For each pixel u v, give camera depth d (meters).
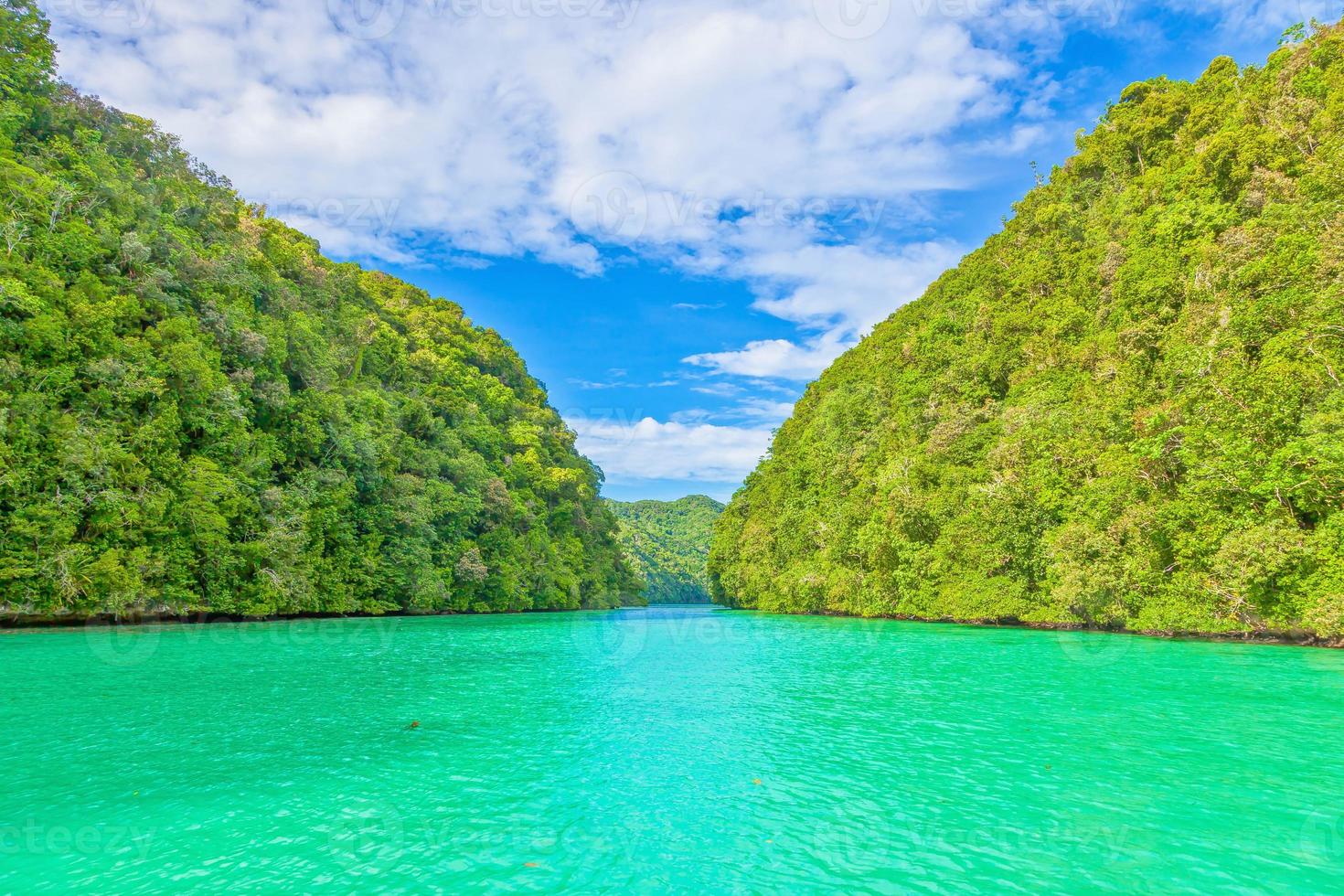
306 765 11.38
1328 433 24.56
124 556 29.30
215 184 51.06
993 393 51.94
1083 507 34.16
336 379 50.59
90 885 7.12
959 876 7.41
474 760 11.78
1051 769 11.15
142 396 31.55
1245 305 31.22
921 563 44.28
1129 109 63.38
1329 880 7.26
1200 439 28.58
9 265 29.05
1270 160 40.56
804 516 65.38
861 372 74.50
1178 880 7.27
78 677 19.00
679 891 7.08
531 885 7.20
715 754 12.13
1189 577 28.92
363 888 7.10
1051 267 55.16
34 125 39.22
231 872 7.45
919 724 14.35
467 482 58.59
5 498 26.67
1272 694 17.12
